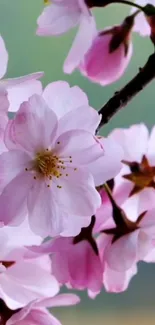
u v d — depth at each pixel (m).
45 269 0.21
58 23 0.20
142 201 0.22
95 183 0.18
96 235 0.21
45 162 0.18
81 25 0.21
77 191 0.18
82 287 0.21
